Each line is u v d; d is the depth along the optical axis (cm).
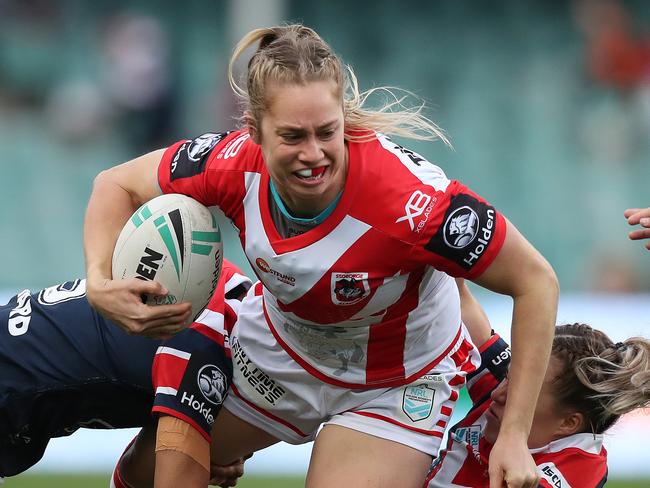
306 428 1512
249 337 1483
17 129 4384
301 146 1188
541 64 4759
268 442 1558
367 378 1423
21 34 4750
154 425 1590
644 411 1576
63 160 4300
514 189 4422
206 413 1462
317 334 1398
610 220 4269
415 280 1345
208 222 1355
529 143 4538
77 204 4209
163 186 1382
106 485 2583
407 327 1389
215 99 4438
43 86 4594
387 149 1291
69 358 1536
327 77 1184
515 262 1268
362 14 4925
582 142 4512
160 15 4872
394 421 1416
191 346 1474
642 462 2908
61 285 1627
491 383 1556
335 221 1261
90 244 1377
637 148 4484
